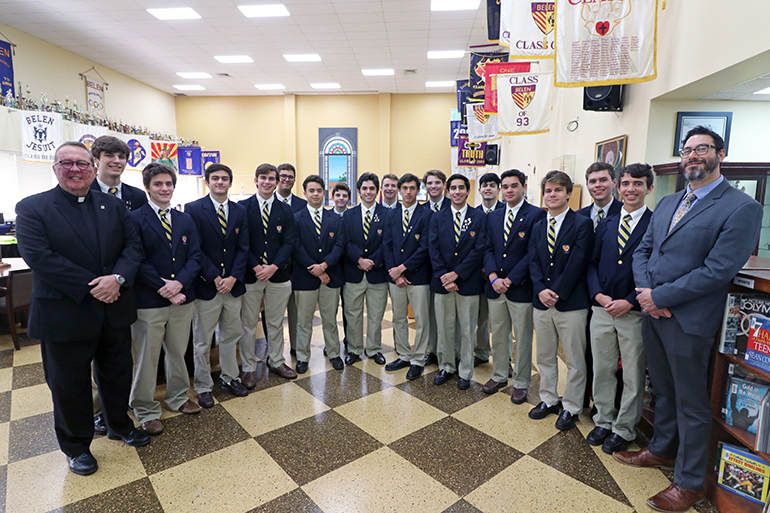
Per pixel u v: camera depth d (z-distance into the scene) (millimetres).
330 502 1918
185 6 6918
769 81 2967
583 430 2559
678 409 1947
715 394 1952
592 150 4895
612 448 2305
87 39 8273
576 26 2965
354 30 7867
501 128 4516
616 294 2318
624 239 2318
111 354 2250
